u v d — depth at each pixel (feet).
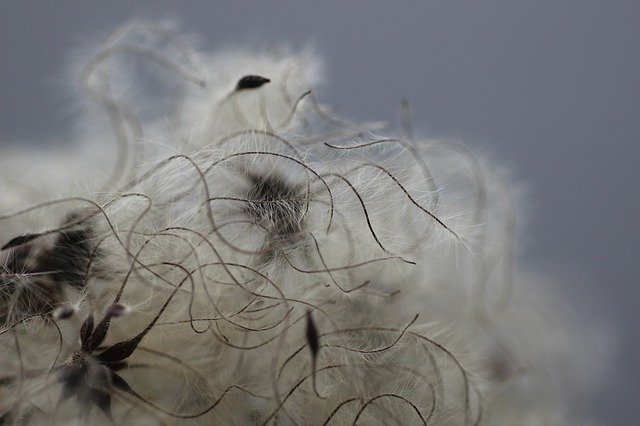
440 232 0.62
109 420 0.58
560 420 0.66
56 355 0.59
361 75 1.01
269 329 0.60
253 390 0.59
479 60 1.04
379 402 0.60
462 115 1.01
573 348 0.69
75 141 0.68
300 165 0.61
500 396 0.64
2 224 0.61
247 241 0.60
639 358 0.88
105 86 0.66
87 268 0.59
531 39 1.05
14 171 0.65
